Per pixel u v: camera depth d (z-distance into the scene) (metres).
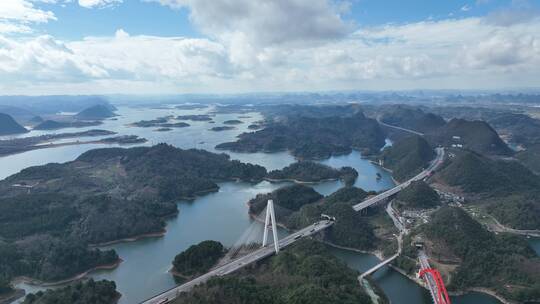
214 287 186.88
